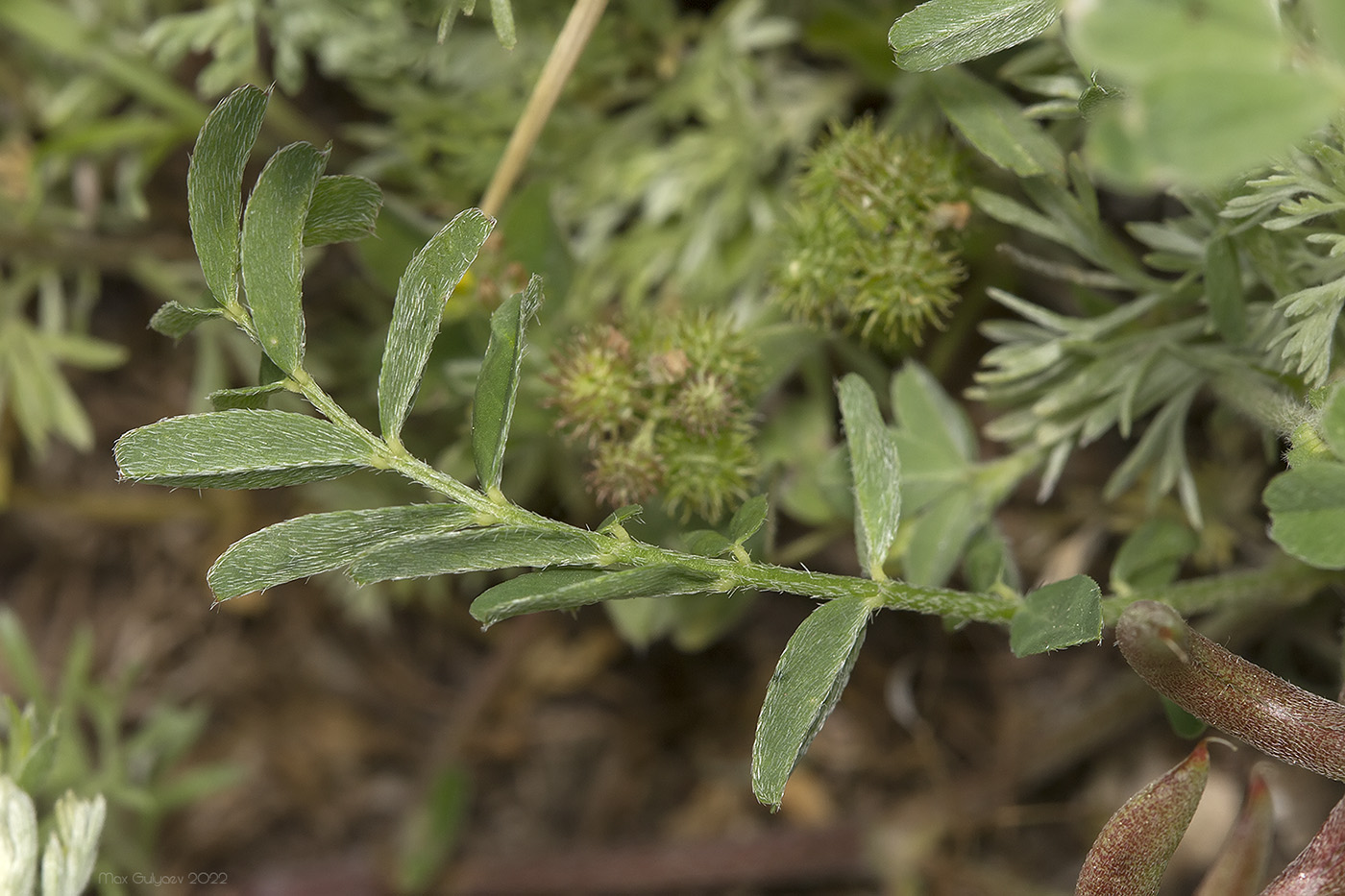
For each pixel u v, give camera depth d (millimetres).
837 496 228
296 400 279
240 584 190
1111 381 217
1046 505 263
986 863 306
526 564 192
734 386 221
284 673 348
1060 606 195
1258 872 200
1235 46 166
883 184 218
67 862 210
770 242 249
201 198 191
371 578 191
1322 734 189
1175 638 186
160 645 346
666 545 228
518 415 231
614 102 262
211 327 283
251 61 244
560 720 343
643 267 260
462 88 252
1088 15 166
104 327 328
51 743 214
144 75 261
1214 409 241
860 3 243
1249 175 197
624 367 218
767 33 252
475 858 330
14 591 349
